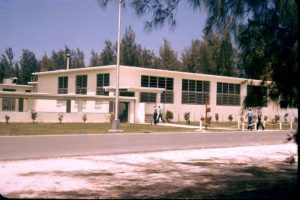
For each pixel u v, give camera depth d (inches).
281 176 466.3
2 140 756.6
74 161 553.9
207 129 1339.8
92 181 412.5
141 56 3636.8
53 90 2046.0
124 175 456.4
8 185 379.2
